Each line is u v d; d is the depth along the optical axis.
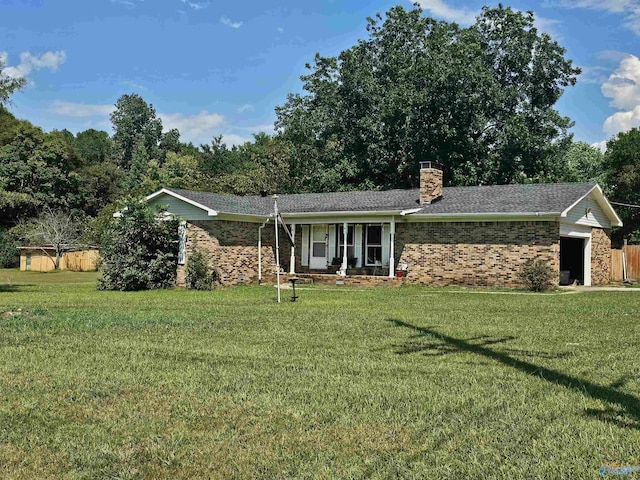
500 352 8.07
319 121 40.06
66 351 8.18
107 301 16.03
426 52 38.94
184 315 12.29
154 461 4.21
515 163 37.03
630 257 26.58
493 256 21.52
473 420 5.04
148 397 5.80
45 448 4.46
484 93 36.12
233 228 23.08
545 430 4.76
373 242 25.22
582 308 13.92
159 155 93.50
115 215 22.44
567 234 21.53
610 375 6.67
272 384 6.27
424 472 3.95
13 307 14.02
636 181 38.97
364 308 13.93
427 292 19.62
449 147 37.25
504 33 38.28
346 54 39.03
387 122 37.88
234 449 4.42
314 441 4.58
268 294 18.91
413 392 5.92
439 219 22.48
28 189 51.00
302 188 41.62
